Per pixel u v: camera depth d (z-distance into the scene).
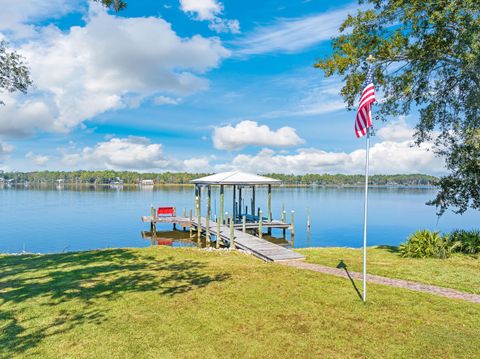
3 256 13.16
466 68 11.58
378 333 6.24
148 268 11.09
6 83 12.52
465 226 38.06
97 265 11.45
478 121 12.95
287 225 25.52
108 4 10.29
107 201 65.56
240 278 9.79
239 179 23.33
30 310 7.23
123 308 7.39
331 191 135.00
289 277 9.87
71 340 5.94
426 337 6.07
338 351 5.64
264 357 5.46
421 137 15.53
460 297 8.18
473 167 13.59
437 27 11.53
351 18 12.88
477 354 5.51
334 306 7.53
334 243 26.70
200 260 12.63
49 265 11.45
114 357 5.41
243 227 22.00
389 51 12.34
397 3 11.77
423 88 13.90
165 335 6.16
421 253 13.26
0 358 5.32
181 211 47.94
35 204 58.31
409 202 72.56
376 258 13.14
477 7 10.28
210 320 6.79
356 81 13.21
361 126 8.37
